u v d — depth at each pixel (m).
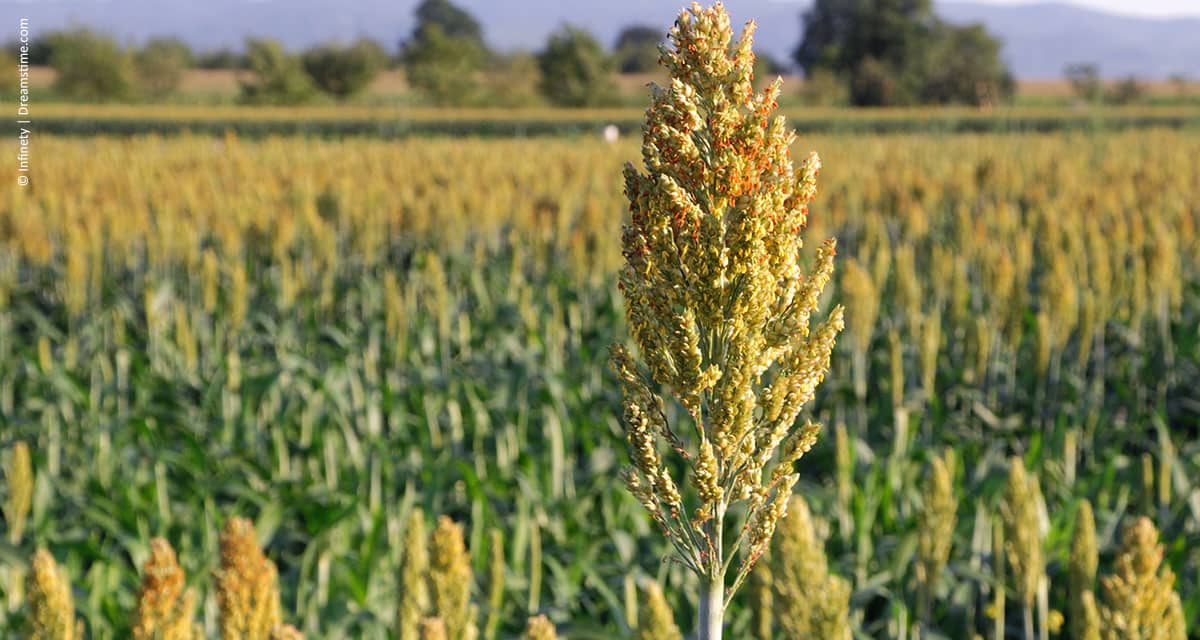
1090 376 13.62
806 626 4.71
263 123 61.00
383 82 127.75
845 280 11.17
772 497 3.30
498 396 11.66
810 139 43.38
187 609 3.91
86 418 11.82
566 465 10.54
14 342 15.02
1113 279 12.84
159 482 9.48
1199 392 12.77
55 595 4.09
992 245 15.44
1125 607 4.49
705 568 3.16
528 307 14.09
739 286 3.01
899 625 6.98
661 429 3.17
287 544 9.69
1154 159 30.83
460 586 4.71
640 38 183.00
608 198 23.11
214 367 13.82
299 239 19.27
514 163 31.45
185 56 107.00
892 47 112.56
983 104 53.28
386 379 12.70
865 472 10.20
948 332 14.12
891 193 20.95
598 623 7.91
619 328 14.52
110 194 21.05
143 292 17.11
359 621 7.24
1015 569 6.36
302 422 11.62
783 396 3.12
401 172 26.56
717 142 2.98
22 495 8.38
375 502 9.44
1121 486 9.89
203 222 19.25
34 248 16.02
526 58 100.12
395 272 18.17
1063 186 23.84
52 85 90.44
